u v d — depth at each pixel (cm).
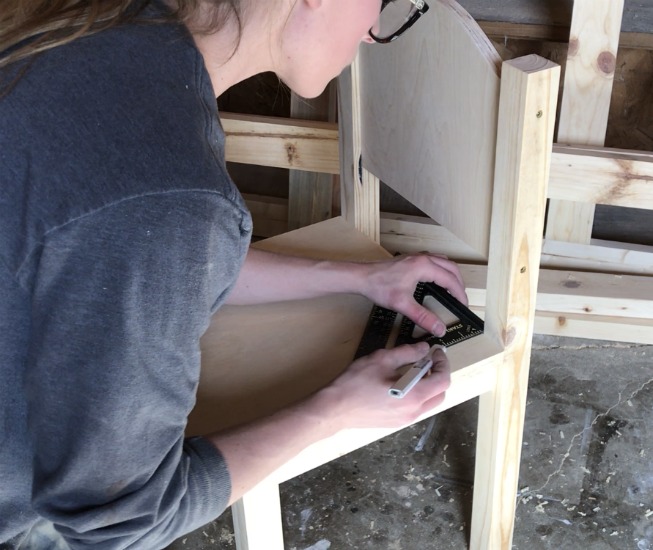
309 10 76
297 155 176
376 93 120
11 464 73
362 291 114
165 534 77
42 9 65
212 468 80
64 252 60
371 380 94
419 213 199
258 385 105
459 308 113
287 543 147
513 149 91
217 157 66
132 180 60
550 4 167
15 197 60
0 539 80
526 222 97
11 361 67
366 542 147
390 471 159
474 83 96
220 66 73
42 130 60
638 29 167
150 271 61
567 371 180
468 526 149
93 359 63
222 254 67
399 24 105
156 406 68
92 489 69
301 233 136
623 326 181
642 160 158
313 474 159
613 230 191
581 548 145
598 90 162
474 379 110
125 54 63
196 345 69
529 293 104
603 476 157
